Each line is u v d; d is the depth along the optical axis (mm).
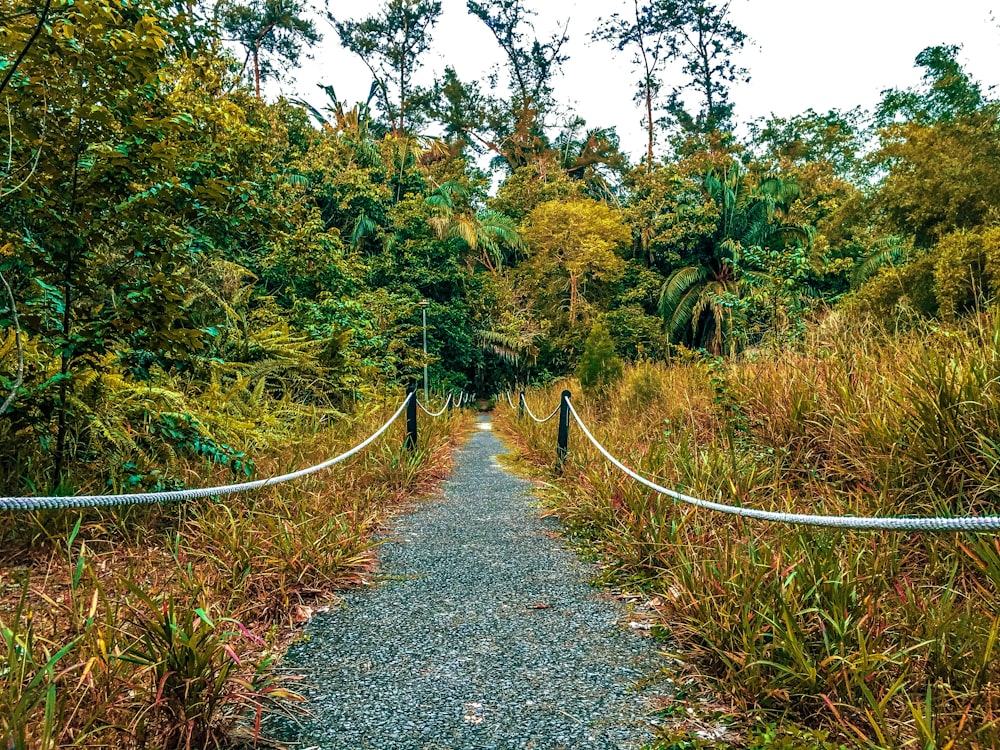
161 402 4305
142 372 3695
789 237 29625
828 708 1766
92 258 3236
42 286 2979
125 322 3176
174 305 3271
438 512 4863
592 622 2641
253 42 35688
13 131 2855
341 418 7406
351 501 4352
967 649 1892
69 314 3197
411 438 6660
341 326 8914
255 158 6238
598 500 4297
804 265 6953
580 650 2357
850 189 34500
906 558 2559
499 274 34094
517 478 6707
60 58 2855
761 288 7281
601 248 30641
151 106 3295
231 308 6625
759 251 7203
